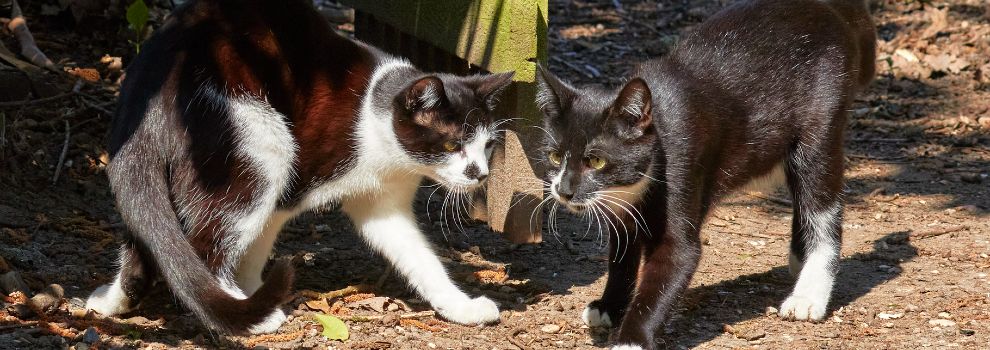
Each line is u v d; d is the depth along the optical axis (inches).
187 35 173.5
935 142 303.3
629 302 183.5
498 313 183.9
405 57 241.0
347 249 219.9
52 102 248.2
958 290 201.9
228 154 169.3
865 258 221.9
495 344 174.1
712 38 193.2
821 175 197.3
